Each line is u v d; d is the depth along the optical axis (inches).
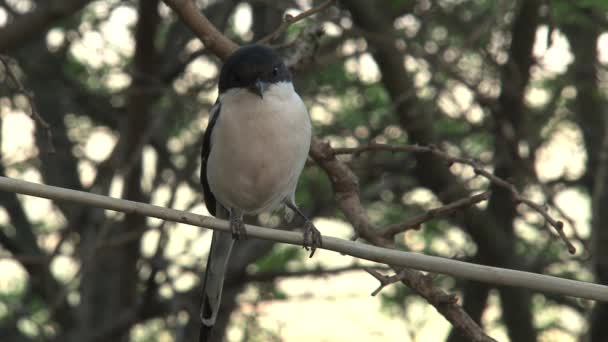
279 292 541.3
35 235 571.5
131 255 530.6
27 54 557.0
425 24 476.4
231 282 498.0
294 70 287.9
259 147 264.8
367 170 510.9
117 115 570.9
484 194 243.3
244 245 509.4
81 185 571.5
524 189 496.1
